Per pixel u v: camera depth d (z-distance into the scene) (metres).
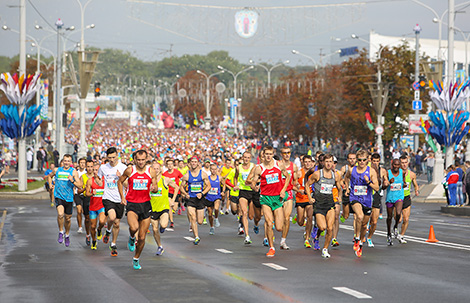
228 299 28.34
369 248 47.59
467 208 80.00
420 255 43.59
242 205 50.00
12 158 183.88
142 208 37.69
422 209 90.06
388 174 49.72
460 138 105.75
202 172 51.78
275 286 31.55
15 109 109.50
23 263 39.94
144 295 29.34
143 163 37.81
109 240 52.88
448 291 30.28
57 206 48.78
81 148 133.50
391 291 30.23
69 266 38.62
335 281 33.06
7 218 73.12
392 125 198.75
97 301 28.08
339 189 43.56
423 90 131.62
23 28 110.50
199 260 41.09
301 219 48.81
